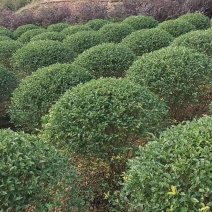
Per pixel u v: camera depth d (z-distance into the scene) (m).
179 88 4.85
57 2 19.36
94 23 11.71
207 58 5.27
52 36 9.45
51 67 5.46
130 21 10.58
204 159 2.52
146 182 2.65
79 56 6.71
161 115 4.18
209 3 13.77
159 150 2.81
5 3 21.56
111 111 3.72
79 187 3.66
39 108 5.08
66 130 3.76
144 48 7.54
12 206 2.70
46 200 2.89
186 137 2.78
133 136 3.83
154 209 2.55
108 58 6.34
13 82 6.51
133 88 3.98
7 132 3.13
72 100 3.89
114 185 3.96
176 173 2.55
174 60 4.98
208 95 5.51
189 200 2.43
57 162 3.07
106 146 3.68
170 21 9.16
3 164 2.75
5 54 8.70
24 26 13.25
